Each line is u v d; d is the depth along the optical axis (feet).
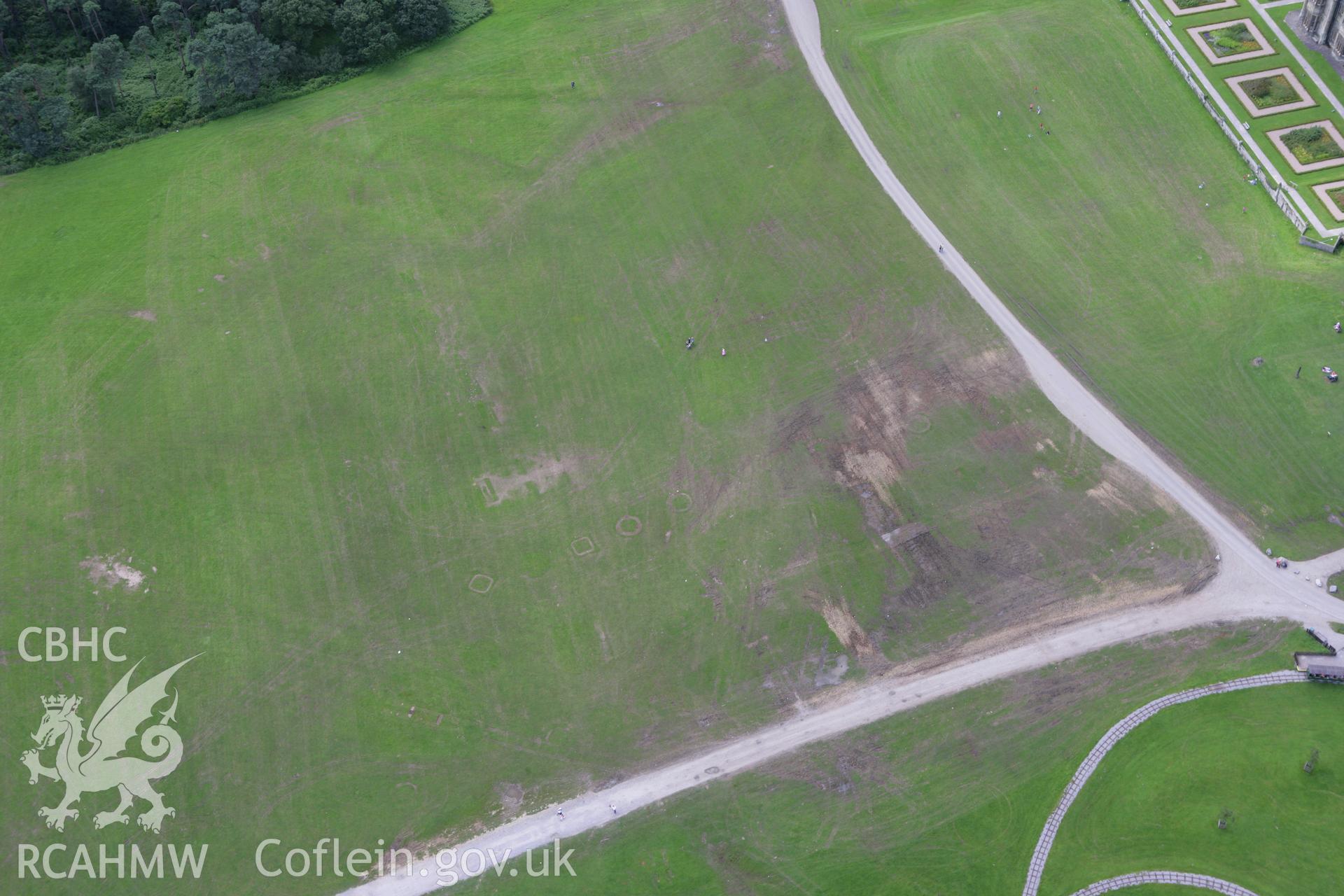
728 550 371.35
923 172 483.51
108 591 372.99
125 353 440.86
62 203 500.33
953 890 299.58
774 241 462.60
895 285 442.09
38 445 413.59
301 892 309.42
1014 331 422.82
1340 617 339.98
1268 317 416.46
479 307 447.83
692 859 309.42
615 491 389.19
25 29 564.30
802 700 337.31
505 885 307.99
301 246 475.72
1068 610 349.61
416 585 369.71
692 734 332.80
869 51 540.93
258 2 552.41
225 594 370.53
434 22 562.66
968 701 332.60
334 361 433.48
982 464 386.73
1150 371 406.62
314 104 540.11
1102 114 498.69
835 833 311.06
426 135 520.01
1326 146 469.57
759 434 400.47
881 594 357.61
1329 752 313.73
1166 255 441.27
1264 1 536.01
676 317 438.40
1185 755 316.81
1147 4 544.62
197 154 518.78
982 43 536.83
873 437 396.37
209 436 413.18
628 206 481.87
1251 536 361.71
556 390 419.13
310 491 395.14
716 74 538.47
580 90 536.83
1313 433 383.86
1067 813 309.63
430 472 398.01
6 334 450.30
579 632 355.97
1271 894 291.58
